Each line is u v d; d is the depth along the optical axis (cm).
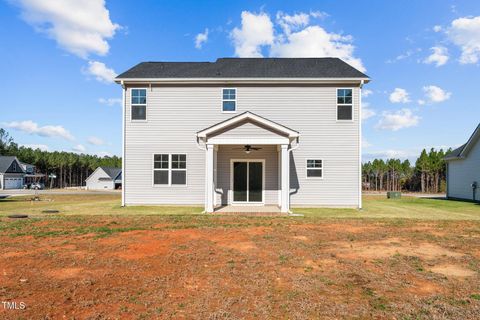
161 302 384
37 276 475
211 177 1247
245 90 1497
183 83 1502
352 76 1461
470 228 900
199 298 397
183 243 691
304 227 898
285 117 1484
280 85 1491
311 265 538
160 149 1498
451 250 646
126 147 1499
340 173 1466
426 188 3912
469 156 2031
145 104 1505
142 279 464
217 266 527
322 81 1469
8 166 5388
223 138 1252
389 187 4388
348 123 1473
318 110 1480
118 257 579
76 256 584
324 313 359
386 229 874
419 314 358
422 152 3931
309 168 1471
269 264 540
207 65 1689
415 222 1004
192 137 1500
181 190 1491
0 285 438
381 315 355
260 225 926
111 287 432
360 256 596
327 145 1473
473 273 504
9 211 1289
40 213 1218
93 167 7919
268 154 1491
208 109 1501
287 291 423
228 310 364
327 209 1385
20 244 676
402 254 612
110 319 341
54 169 6931
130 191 1497
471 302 391
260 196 1491
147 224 937
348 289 432
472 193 1992
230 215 1150
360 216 1152
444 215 1208
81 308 367
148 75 1526
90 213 1216
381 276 486
